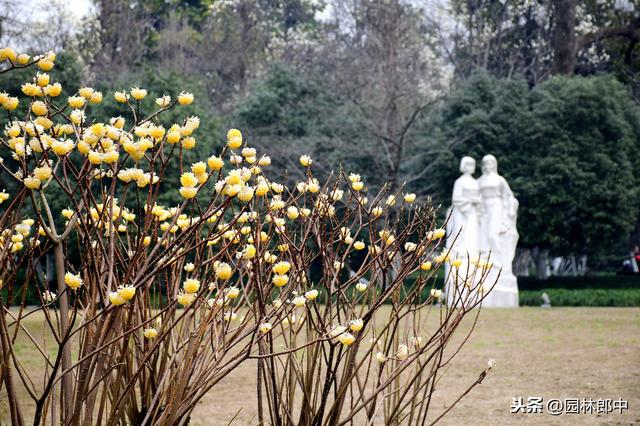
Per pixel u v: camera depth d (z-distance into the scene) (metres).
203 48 39.44
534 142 26.83
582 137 26.42
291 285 3.32
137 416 3.22
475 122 26.66
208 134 23.78
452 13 37.47
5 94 2.54
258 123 28.67
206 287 2.85
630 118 28.00
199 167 2.45
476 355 10.66
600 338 12.58
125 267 2.88
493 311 17.58
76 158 16.58
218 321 3.04
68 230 2.64
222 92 37.78
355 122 26.45
